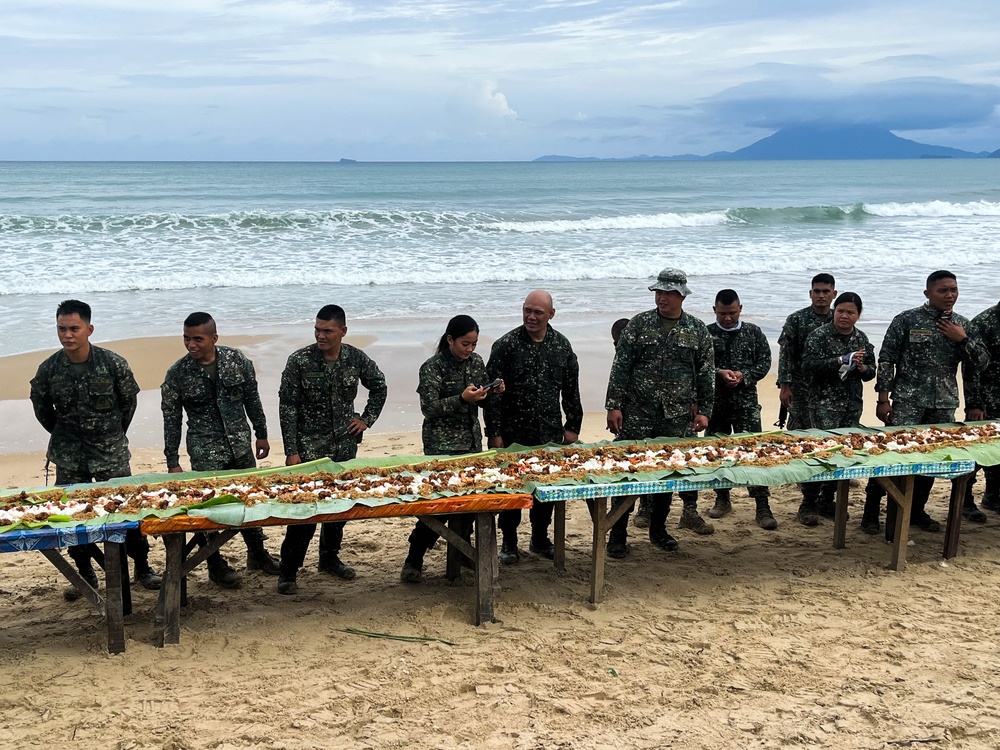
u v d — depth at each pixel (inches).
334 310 235.1
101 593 230.8
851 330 283.4
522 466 224.7
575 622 215.8
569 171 4212.6
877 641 204.8
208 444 237.0
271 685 184.7
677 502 316.5
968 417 290.8
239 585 238.5
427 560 259.1
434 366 242.2
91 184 2164.1
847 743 165.0
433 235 1028.5
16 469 338.6
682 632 209.9
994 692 181.9
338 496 201.9
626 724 170.9
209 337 231.8
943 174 3946.9
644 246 964.0
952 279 271.9
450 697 181.0
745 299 682.2
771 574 247.1
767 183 2696.9
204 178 2667.3
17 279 708.0
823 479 229.8
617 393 259.9
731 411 296.0
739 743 164.9
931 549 266.7
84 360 223.8
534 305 244.5
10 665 192.7
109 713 173.6
